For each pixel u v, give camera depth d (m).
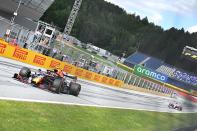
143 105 48.25
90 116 21.81
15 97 18.05
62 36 68.12
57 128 15.32
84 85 47.34
